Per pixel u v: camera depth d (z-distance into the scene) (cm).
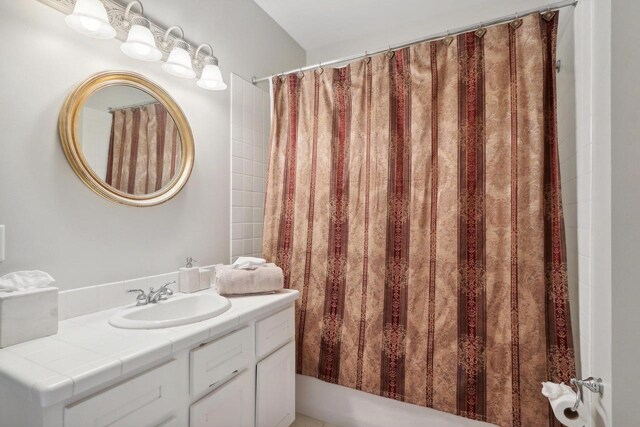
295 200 182
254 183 198
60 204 108
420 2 198
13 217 97
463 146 144
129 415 82
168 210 145
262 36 208
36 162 102
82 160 112
